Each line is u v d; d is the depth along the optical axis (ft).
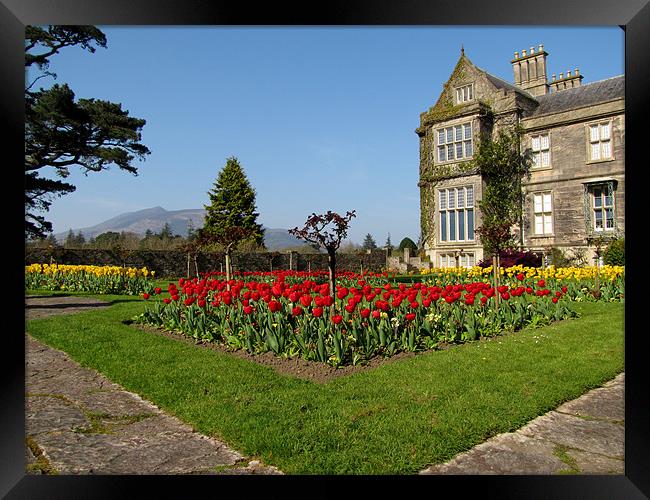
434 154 72.18
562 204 63.52
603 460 9.33
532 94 80.33
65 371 16.10
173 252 65.51
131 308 30.27
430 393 12.71
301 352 16.56
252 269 70.44
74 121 46.52
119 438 10.58
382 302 17.61
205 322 20.51
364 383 13.60
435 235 71.87
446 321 20.33
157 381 14.30
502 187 66.95
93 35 45.52
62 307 31.63
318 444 9.78
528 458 9.42
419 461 9.17
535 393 12.76
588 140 61.52
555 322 24.66
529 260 52.85
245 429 10.55
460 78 72.59
